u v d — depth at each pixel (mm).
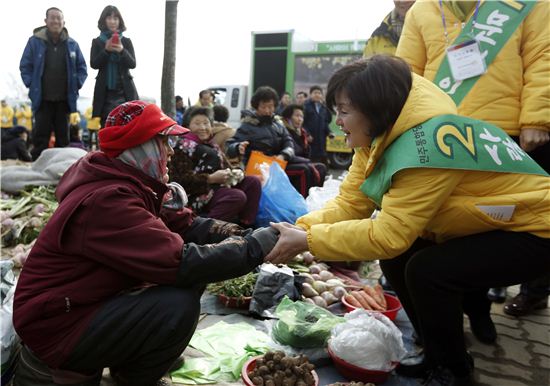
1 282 1805
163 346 1598
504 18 2266
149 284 1682
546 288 2869
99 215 1474
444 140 1666
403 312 2828
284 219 3826
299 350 2121
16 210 4105
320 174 5168
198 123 3615
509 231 1767
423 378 2020
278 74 12188
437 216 1800
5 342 1640
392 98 1670
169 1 4457
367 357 1913
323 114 7535
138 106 1621
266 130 4750
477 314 2557
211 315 2582
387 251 1697
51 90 5727
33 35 5641
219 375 1927
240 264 1645
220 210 3527
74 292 1500
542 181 1765
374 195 1838
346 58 11422
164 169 1698
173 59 4574
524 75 2297
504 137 1813
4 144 8297
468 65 2326
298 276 2869
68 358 1524
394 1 3785
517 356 2369
